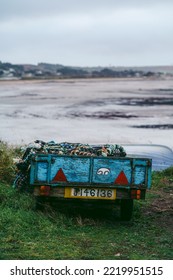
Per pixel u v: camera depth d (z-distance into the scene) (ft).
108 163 28.45
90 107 192.65
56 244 23.54
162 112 165.68
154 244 24.68
